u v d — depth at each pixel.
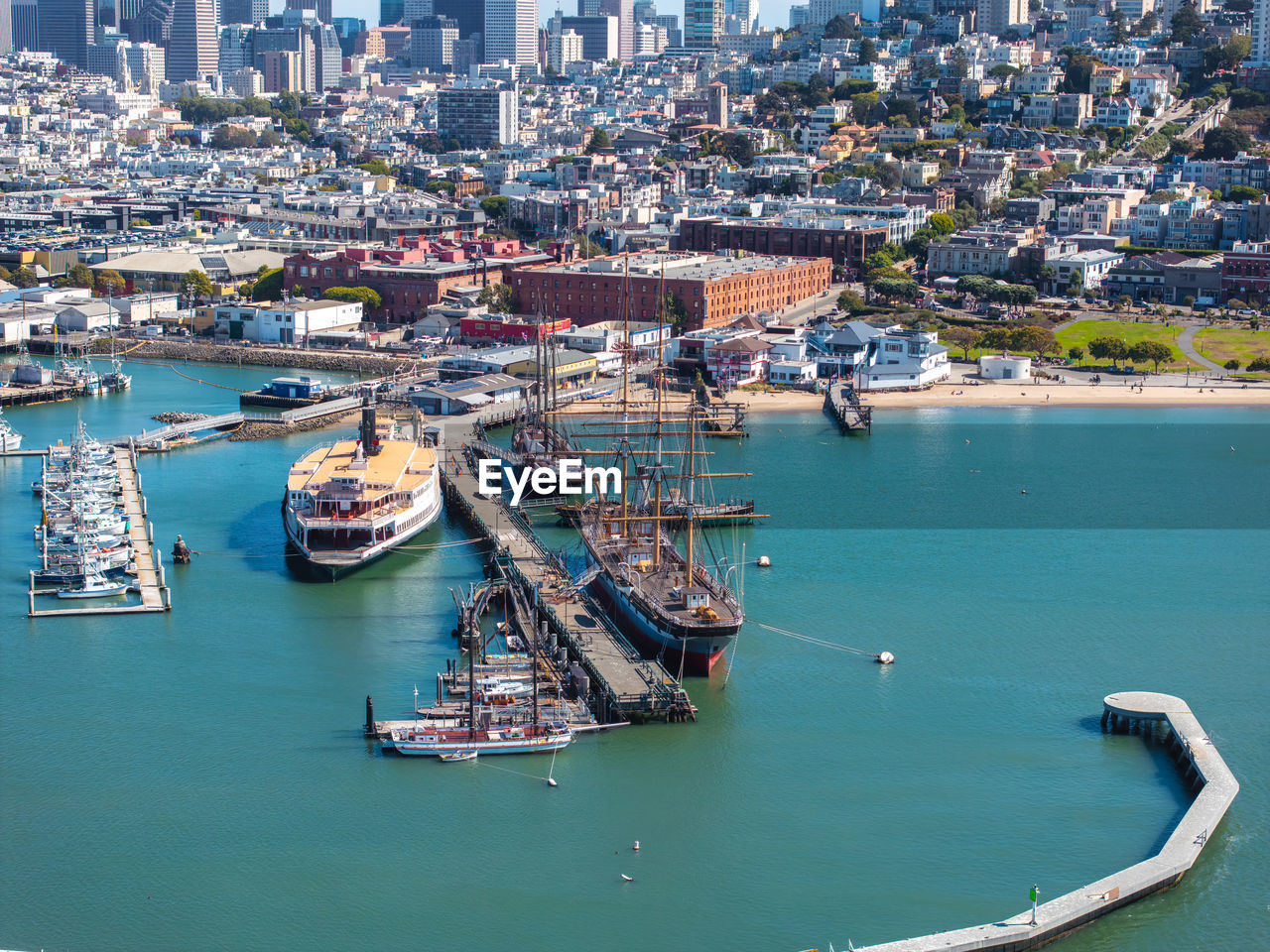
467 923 169.75
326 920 170.38
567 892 175.75
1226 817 190.75
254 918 170.75
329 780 199.25
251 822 189.62
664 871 179.62
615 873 179.38
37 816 190.50
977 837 186.75
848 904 172.88
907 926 168.75
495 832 187.75
